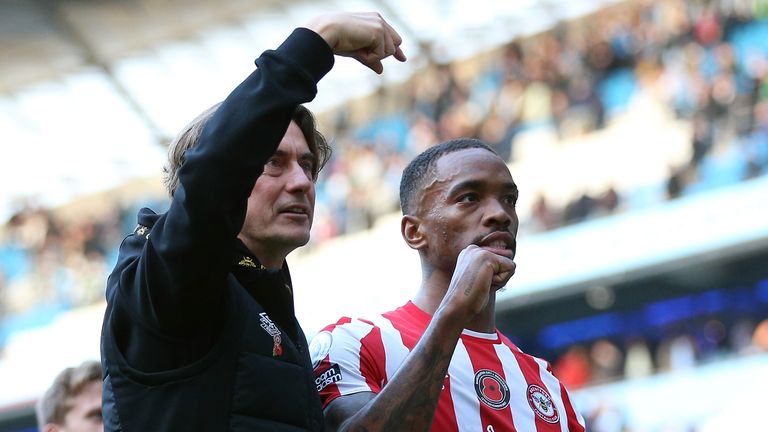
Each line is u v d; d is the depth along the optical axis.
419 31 14.44
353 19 1.61
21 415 13.43
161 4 14.64
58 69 15.79
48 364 13.53
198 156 1.48
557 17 13.68
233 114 1.50
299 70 1.54
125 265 1.64
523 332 11.18
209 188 1.46
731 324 10.41
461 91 13.12
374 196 12.27
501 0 14.00
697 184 10.02
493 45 14.22
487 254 1.72
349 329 1.98
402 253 11.41
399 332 1.99
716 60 10.95
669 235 9.95
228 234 1.48
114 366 1.52
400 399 1.61
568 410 2.11
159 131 16.31
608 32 12.36
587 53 12.17
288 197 1.72
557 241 10.57
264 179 1.73
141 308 1.50
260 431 1.51
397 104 14.00
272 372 1.56
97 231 14.94
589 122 11.41
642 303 10.74
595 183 10.78
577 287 10.37
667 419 9.65
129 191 16.38
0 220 16.22
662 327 10.73
